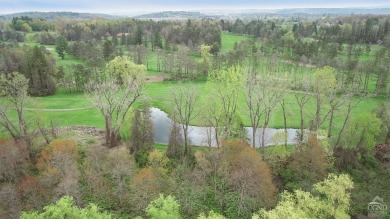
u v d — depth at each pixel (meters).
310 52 140.12
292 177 53.69
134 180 48.66
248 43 164.75
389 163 59.31
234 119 64.69
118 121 72.25
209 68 125.50
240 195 47.53
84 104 93.56
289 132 76.44
